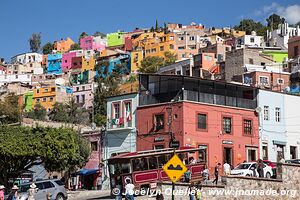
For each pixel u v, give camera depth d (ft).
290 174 134.21
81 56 579.48
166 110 181.68
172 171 83.30
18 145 175.73
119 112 196.24
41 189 132.98
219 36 581.53
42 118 390.63
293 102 206.49
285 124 202.28
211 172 177.88
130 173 134.21
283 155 199.72
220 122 185.57
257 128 194.29
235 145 187.01
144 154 136.67
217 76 327.88
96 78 524.11
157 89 187.73
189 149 141.49
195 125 179.22
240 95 194.39
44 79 558.15
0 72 605.73
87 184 204.95
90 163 203.41
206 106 183.21
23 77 569.64
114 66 525.75
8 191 156.25
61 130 185.78
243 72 301.84
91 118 358.84
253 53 319.68
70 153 183.42
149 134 184.85
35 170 218.79
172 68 355.15
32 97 458.09
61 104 410.11
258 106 195.93
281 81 283.38
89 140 204.33
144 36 596.70
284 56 379.76
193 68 341.62
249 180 124.77
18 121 288.92
